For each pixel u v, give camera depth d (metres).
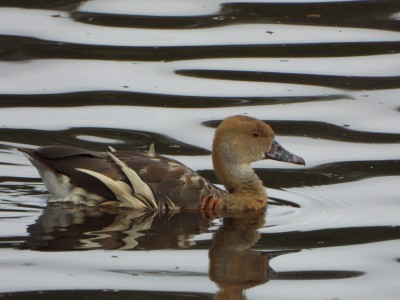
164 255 13.46
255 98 20.17
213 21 23.77
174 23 23.59
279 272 13.06
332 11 24.38
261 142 16.20
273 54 22.20
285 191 16.47
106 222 14.67
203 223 14.94
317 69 21.47
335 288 12.60
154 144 18.12
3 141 18.00
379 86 20.69
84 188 15.29
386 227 14.73
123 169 15.28
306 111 19.64
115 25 23.41
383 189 16.34
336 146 18.20
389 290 12.57
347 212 15.47
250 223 15.01
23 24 23.20
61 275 12.70
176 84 20.73
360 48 22.44
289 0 24.95
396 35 23.03
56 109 19.50
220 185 16.61
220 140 16.17
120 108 19.61
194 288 12.42
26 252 13.38
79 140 18.19
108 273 12.79
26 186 16.11
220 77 21.08
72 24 23.33
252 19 23.92
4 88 20.38
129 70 21.30
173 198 15.37
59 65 21.41
